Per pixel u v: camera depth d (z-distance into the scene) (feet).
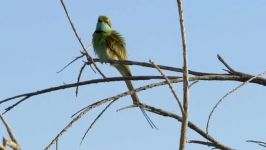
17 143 18.90
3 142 17.89
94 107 25.50
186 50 22.45
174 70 32.65
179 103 21.50
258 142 27.81
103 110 25.90
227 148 30.30
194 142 30.63
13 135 19.03
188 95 21.72
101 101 25.89
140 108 30.89
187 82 21.95
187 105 21.52
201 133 30.63
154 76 32.42
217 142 30.32
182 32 22.52
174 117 31.86
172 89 21.74
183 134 21.01
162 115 31.71
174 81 28.76
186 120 21.20
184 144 20.88
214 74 32.27
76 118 24.48
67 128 23.62
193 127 30.60
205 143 30.53
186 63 22.33
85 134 25.02
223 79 31.40
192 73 32.65
